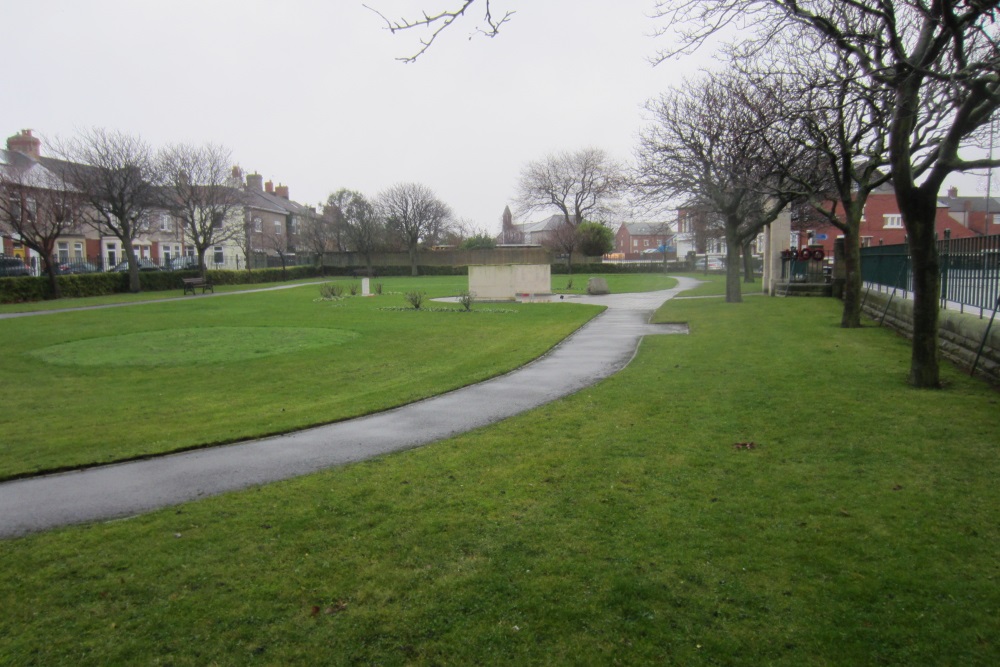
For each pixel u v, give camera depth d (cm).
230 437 784
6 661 348
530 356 1330
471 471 631
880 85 902
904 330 1358
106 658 351
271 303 2905
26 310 2603
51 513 561
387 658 348
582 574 425
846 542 455
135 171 3775
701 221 5047
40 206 3347
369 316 2244
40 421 899
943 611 371
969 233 4878
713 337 1473
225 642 364
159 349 1538
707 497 543
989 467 579
